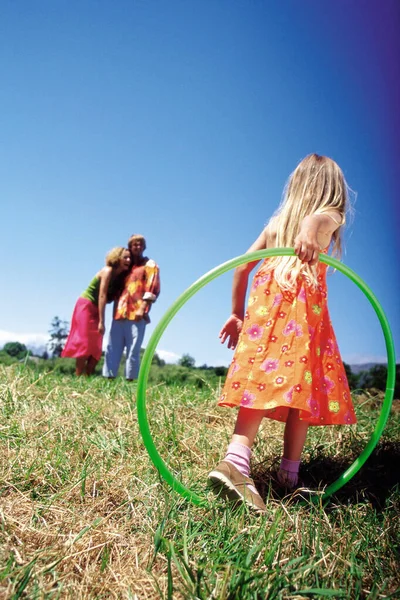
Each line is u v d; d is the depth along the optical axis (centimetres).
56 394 389
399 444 335
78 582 177
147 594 171
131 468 263
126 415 354
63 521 211
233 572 171
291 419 255
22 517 213
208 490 243
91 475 251
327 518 222
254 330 246
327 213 256
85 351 676
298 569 172
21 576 171
